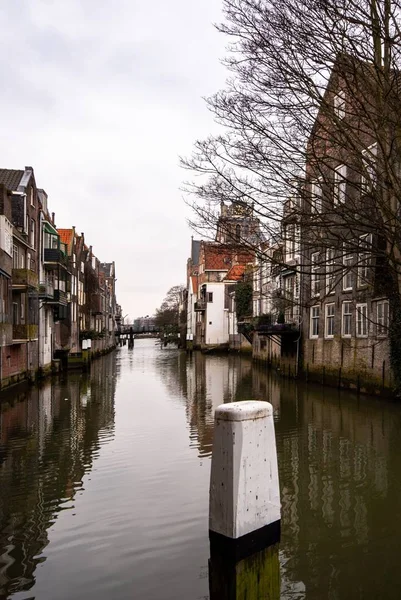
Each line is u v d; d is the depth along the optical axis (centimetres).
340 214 602
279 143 613
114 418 1431
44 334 3072
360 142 620
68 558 534
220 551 397
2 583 483
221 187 647
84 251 5428
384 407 1616
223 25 779
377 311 1834
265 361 3531
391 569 502
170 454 991
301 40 586
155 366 3878
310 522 634
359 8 547
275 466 415
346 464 913
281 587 468
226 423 397
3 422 1386
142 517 647
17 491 770
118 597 450
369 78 637
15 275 2388
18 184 2758
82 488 780
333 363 2209
